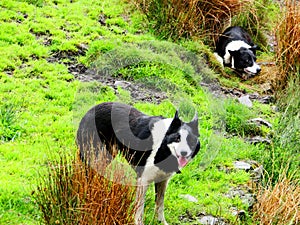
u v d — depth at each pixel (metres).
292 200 6.17
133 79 8.50
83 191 4.82
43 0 9.98
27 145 6.54
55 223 4.85
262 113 8.35
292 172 6.80
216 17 9.98
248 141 7.57
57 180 4.97
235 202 6.20
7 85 7.59
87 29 9.32
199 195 6.26
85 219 4.75
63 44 8.76
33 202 5.48
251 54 9.62
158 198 5.64
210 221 5.85
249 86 9.31
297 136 7.44
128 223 4.85
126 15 10.01
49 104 7.44
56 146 6.54
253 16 10.70
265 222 5.97
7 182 5.76
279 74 9.04
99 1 10.25
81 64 8.52
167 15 9.65
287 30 9.00
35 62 8.27
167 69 8.73
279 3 11.41
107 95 7.83
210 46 10.03
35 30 9.00
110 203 4.78
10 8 9.43
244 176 6.68
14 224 5.25
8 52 8.29
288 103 8.41
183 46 9.38
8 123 6.80
